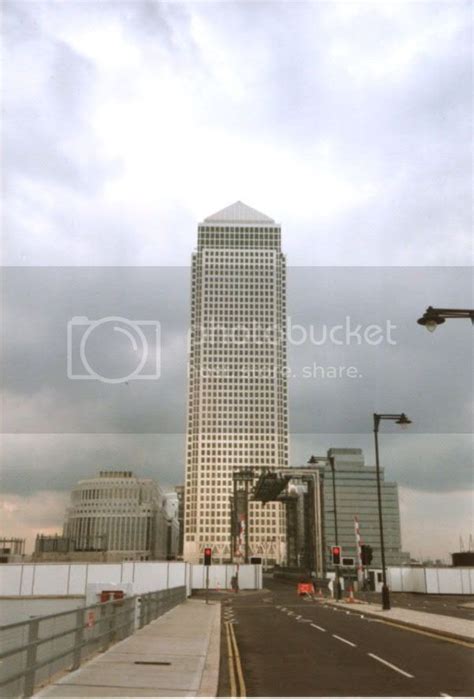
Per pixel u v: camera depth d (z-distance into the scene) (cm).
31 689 1178
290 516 15412
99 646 1844
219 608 4412
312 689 1372
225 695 1287
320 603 5431
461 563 8669
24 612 6322
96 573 6581
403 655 1925
